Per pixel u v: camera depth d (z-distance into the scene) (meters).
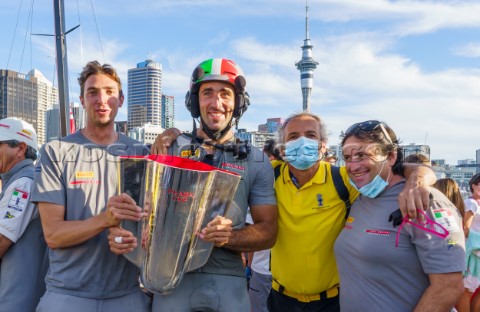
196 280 2.26
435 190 2.21
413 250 2.13
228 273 2.32
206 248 2.10
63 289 2.34
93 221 2.14
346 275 2.34
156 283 2.02
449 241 2.02
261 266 4.38
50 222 2.32
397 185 2.29
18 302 2.62
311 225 2.63
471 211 4.82
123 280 2.42
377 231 2.20
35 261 2.72
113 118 2.62
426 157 3.83
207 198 2.01
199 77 2.45
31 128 3.00
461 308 4.78
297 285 2.70
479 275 4.69
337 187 2.64
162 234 1.98
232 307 2.26
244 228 2.38
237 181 2.08
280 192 2.76
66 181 2.42
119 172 2.04
